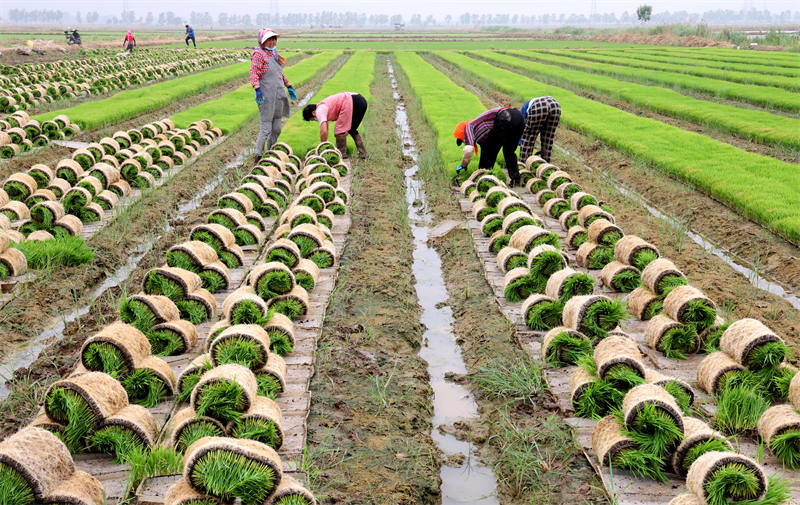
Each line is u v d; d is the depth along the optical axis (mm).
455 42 90188
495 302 7438
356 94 14188
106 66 36906
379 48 71062
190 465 3844
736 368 5340
